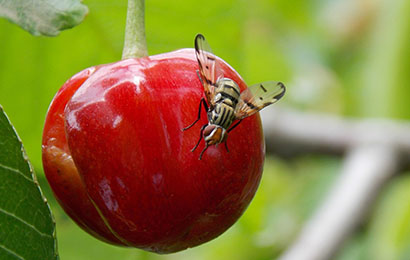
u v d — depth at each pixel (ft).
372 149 0.67
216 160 0.43
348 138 0.68
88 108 0.43
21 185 0.42
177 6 0.54
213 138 0.43
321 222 0.63
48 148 0.45
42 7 0.43
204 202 0.44
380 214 0.71
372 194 0.64
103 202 0.44
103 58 0.54
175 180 0.43
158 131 0.43
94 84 0.44
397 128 0.68
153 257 0.61
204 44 0.44
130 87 0.43
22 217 0.42
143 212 0.43
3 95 0.54
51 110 0.45
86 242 0.59
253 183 0.45
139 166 0.43
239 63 0.55
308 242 0.63
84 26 0.53
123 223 0.44
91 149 0.43
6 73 0.53
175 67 0.44
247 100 0.44
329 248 0.62
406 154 0.67
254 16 0.70
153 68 0.44
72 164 0.45
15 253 0.42
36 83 0.54
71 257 0.59
